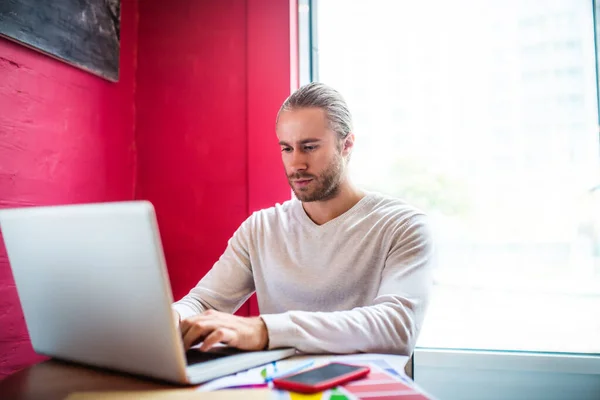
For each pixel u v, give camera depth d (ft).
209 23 5.60
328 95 3.83
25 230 2.41
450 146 5.49
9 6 3.89
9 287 4.04
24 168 4.18
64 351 2.56
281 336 2.66
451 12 5.49
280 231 4.17
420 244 3.58
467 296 5.72
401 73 5.59
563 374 4.82
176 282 5.55
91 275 2.18
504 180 5.39
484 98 5.40
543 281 5.44
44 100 4.41
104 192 5.23
